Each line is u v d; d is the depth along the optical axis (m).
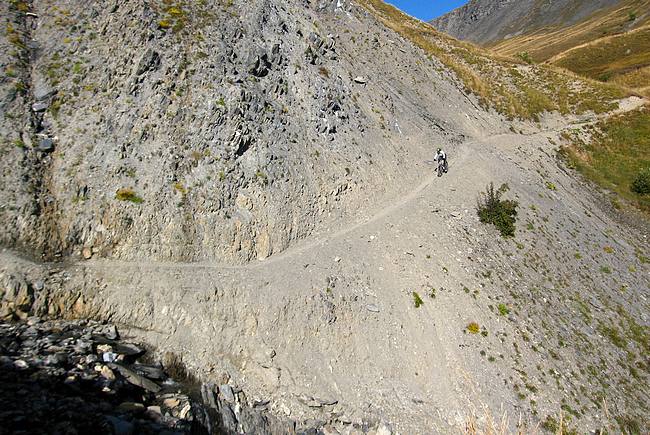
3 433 10.88
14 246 18.23
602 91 56.84
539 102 53.78
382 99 37.69
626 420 21.28
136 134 22.55
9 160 19.53
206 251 21.75
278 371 19.48
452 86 49.81
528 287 26.69
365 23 48.78
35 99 22.00
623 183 44.03
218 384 18.22
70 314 17.97
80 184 20.45
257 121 26.23
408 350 22.00
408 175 33.72
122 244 20.16
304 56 33.25
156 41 25.19
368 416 19.59
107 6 25.80
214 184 23.06
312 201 26.83
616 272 31.20
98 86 23.28
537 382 21.70
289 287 21.77
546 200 36.00
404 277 24.92
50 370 14.28
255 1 32.53
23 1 25.39
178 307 19.34
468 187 34.06
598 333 25.52
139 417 13.96
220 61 26.44
